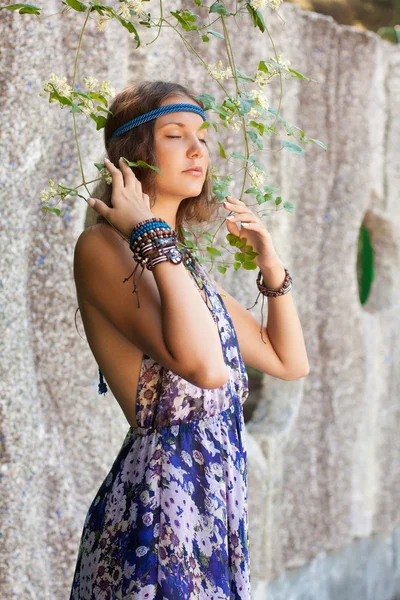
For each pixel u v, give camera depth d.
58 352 3.14
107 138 2.07
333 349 4.72
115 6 3.17
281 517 4.41
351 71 4.66
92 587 1.92
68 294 3.13
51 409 3.14
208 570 1.89
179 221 2.16
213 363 1.79
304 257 4.49
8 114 2.82
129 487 1.91
